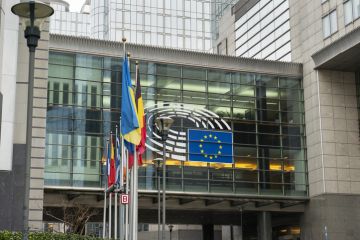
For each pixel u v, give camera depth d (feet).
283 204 181.88
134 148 93.76
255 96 182.39
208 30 439.63
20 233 69.31
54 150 158.61
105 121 165.27
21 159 93.97
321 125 178.09
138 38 422.00
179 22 434.71
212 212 197.16
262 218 184.14
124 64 94.79
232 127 177.27
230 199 172.24
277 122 182.60
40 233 73.97
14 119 95.09
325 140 177.27
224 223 228.84
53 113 161.17
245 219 218.79
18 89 97.66
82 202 163.53
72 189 156.97
